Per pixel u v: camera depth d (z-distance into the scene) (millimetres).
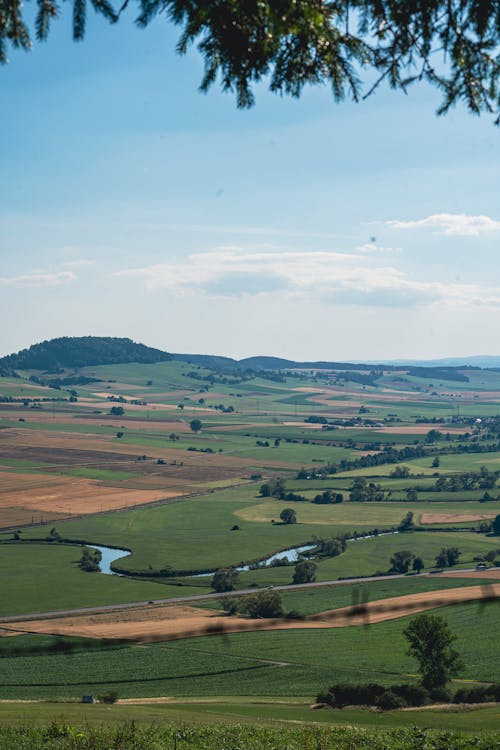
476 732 44344
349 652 81812
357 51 10133
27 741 18297
